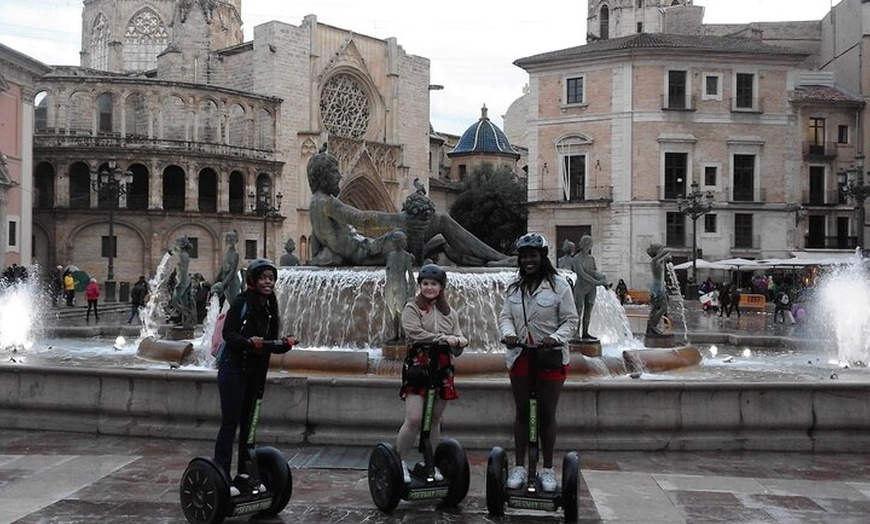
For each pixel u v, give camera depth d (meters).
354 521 7.96
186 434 11.64
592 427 11.22
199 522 7.64
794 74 65.38
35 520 7.91
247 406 7.93
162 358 17.98
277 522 7.92
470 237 18.91
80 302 51.84
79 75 70.75
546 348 7.88
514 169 110.25
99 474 9.70
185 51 83.38
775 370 17.45
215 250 72.88
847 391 11.46
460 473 8.25
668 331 24.50
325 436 11.23
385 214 18.23
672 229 64.31
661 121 64.06
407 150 91.75
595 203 64.69
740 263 56.44
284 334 17.52
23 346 21.98
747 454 11.20
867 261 46.38
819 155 66.50
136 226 69.50
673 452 11.22
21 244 55.88
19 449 11.07
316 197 18.39
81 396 12.13
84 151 68.88
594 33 100.38
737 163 65.31
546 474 8.05
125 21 96.75
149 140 70.56
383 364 14.32
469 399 11.13
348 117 86.75
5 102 53.91
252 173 76.19
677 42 65.44
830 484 9.66
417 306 8.24
